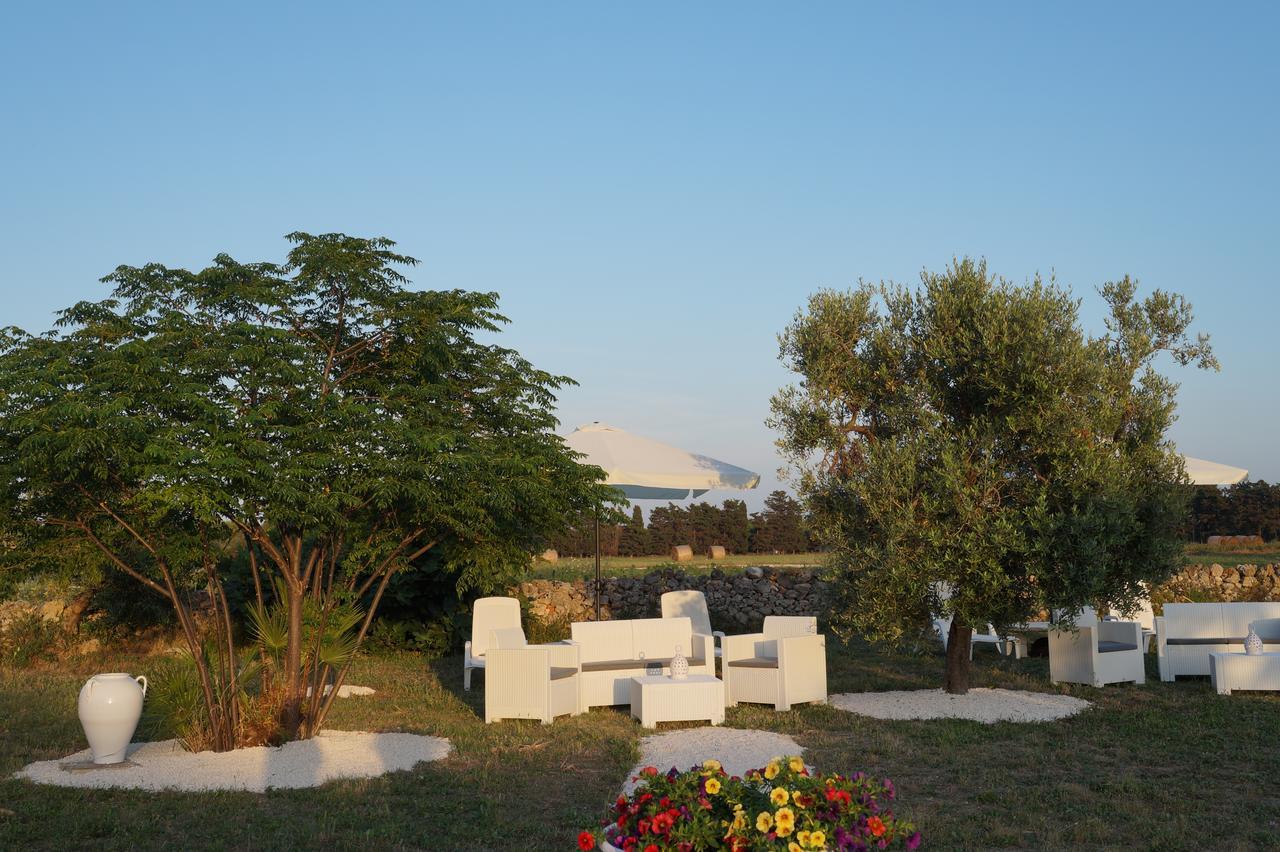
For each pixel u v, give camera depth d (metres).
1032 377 9.55
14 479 7.56
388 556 9.60
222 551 10.42
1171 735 9.00
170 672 9.01
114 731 8.01
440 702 11.27
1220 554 28.72
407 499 8.92
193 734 8.62
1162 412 10.07
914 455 9.80
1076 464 9.53
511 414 9.56
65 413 7.05
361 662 14.36
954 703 10.48
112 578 14.22
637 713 10.13
